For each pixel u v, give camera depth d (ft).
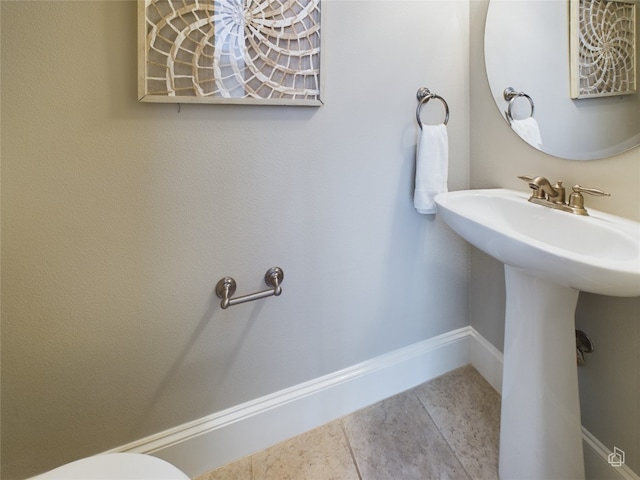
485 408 4.17
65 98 2.41
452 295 4.62
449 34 3.87
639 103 2.38
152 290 2.91
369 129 3.59
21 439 2.65
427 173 3.69
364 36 3.39
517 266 2.32
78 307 2.69
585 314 2.95
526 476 2.87
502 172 3.72
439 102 3.95
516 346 2.85
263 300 3.41
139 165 2.69
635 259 1.92
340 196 3.58
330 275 3.72
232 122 2.95
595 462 2.97
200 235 3.00
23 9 2.23
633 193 2.44
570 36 2.90
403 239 4.08
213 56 2.71
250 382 3.50
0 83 2.25
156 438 3.12
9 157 2.34
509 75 3.51
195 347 3.17
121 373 2.91
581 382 3.05
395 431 3.88
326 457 3.58
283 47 2.97
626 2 2.46
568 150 2.94
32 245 2.48
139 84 2.53
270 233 3.30
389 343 4.30
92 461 2.02
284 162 3.23
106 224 2.67
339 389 4.01
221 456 3.44
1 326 2.49
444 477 3.33
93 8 2.39
